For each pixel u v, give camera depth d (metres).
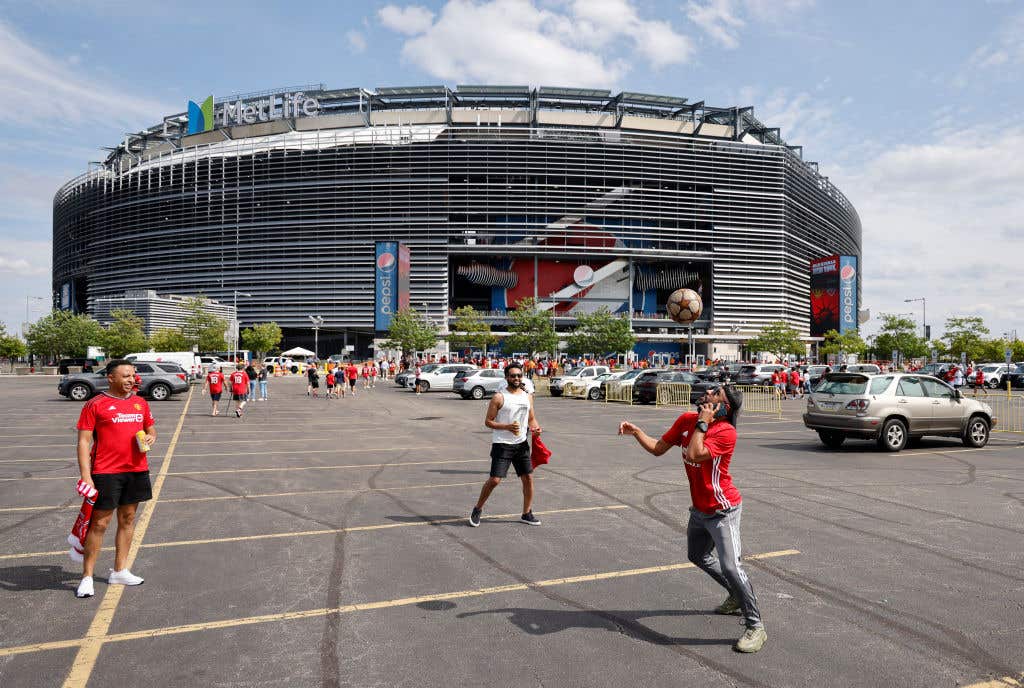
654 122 93.94
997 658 3.74
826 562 5.57
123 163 95.25
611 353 72.06
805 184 98.31
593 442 14.13
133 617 4.32
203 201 87.50
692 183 88.75
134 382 4.96
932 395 13.34
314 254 84.25
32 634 4.04
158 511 7.41
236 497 8.20
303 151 84.88
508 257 90.44
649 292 95.31
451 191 84.69
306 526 6.77
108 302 79.50
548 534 6.48
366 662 3.67
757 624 3.89
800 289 96.50
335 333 91.12
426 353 71.81
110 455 4.79
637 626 4.22
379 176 84.19
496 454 6.72
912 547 6.03
